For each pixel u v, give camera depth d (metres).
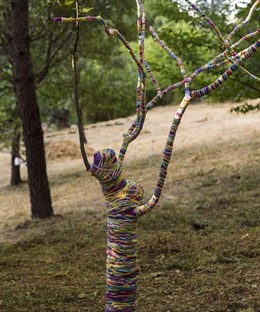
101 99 14.55
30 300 4.90
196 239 6.91
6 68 12.52
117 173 3.31
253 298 4.61
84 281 5.54
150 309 4.55
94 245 7.20
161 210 9.04
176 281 5.28
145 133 22.72
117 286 3.32
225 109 26.02
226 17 8.96
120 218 3.31
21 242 7.91
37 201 9.88
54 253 6.95
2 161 21.72
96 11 9.93
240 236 6.87
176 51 9.13
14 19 9.38
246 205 8.80
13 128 13.95
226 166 12.91
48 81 13.40
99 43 13.00
